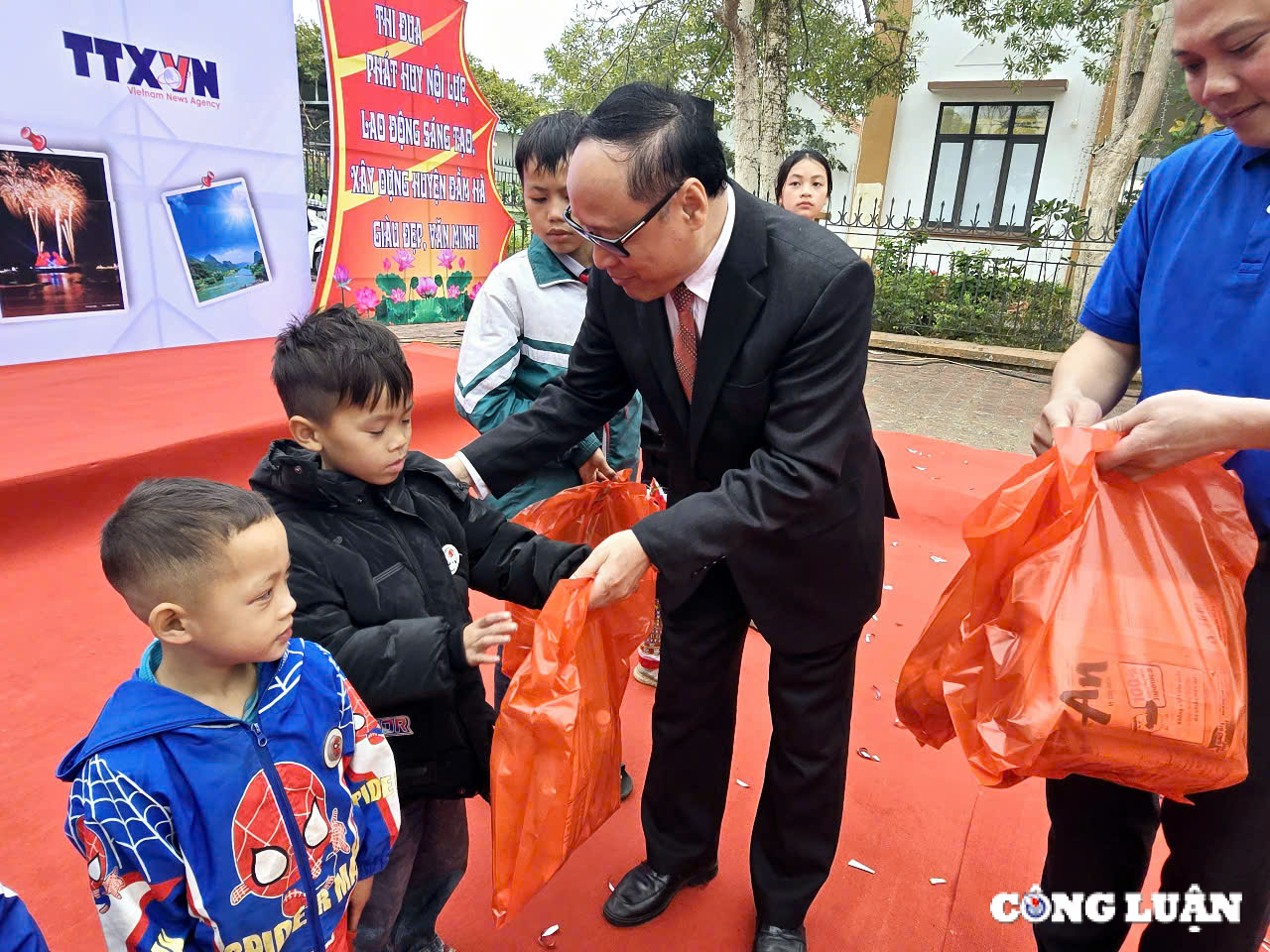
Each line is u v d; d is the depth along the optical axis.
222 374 5.93
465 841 1.69
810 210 3.58
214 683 1.13
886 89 12.01
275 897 1.15
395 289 8.52
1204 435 1.19
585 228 1.29
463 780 1.47
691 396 1.52
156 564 1.00
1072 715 1.18
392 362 1.28
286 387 1.27
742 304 1.37
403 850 1.49
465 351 2.16
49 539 3.57
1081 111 12.46
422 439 5.41
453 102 8.77
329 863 1.22
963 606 1.43
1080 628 1.22
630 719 2.62
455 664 1.30
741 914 1.91
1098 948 1.64
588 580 1.34
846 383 1.37
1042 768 1.26
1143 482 1.31
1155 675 1.18
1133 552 1.27
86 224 5.86
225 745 1.10
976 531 1.37
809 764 1.67
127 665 2.75
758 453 1.42
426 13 8.26
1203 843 1.32
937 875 2.03
